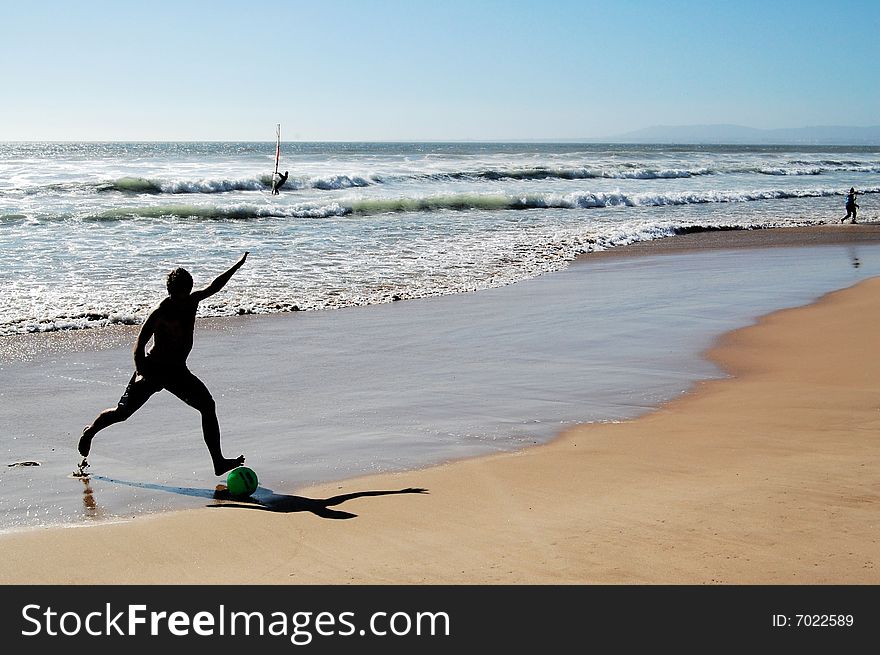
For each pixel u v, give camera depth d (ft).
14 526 18.49
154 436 25.71
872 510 17.72
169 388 22.11
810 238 83.82
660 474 21.12
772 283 56.75
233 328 41.63
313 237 76.07
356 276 57.06
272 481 21.68
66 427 26.43
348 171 150.30
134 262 59.16
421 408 28.73
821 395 29.40
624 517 17.83
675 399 29.81
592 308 47.78
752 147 619.26
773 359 35.76
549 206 113.80
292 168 158.40
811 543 16.06
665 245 77.92
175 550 17.08
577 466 22.11
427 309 47.14
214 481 21.80
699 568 15.16
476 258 66.39
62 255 61.21
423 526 17.97
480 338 40.11
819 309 46.85
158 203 97.71
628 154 263.70
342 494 20.48
